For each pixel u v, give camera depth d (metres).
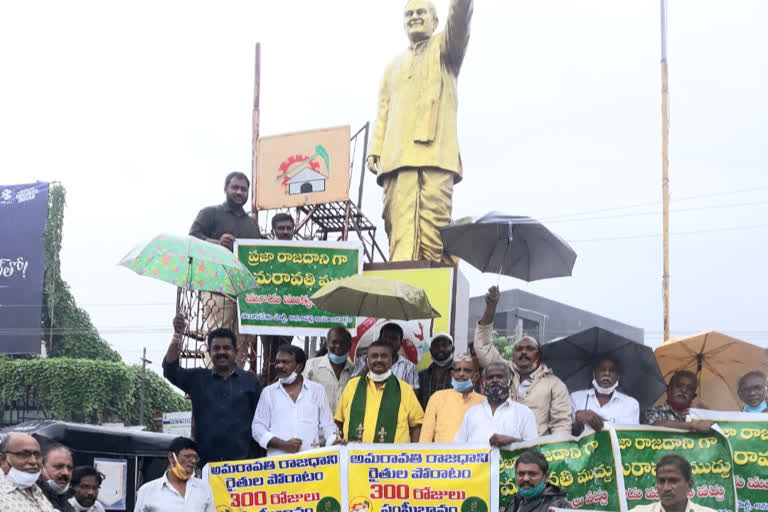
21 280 35.84
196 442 8.57
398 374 9.66
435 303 11.30
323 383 9.70
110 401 45.44
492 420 8.15
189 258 8.52
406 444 8.08
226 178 11.29
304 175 16.02
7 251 36.16
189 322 11.54
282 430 8.51
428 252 14.57
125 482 11.40
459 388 8.39
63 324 46.06
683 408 8.62
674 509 6.58
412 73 15.01
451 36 14.60
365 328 11.27
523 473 6.91
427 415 8.48
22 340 35.38
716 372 9.09
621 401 8.50
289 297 11.05
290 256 11.12
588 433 8.03
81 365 44.66
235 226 11.25
